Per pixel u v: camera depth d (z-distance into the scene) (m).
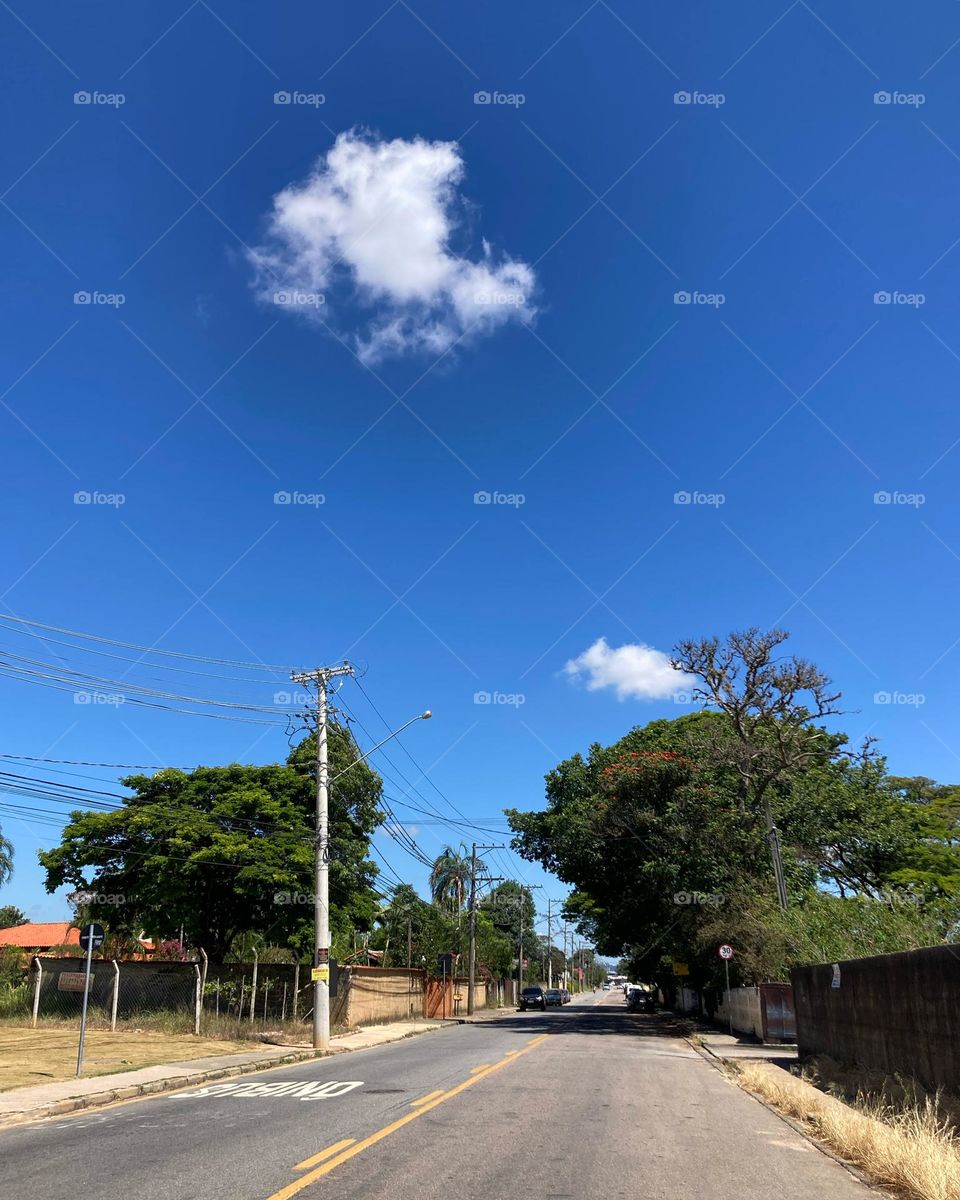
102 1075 15.76
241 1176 7.78
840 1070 15.10
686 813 31.27
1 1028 25.53
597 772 36.94
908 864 37.34
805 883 32.62
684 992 51.81
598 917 41.62
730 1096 14.59
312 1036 25.16
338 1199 6.96
